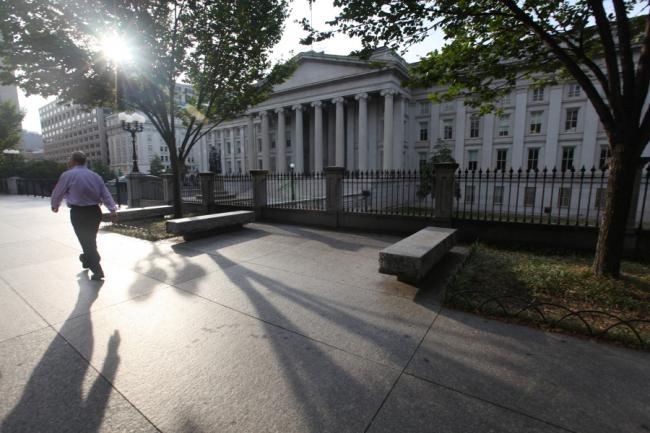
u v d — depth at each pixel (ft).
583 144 87.10
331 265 18.16
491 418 6.81
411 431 6.48
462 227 24.29
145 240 24.97
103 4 24.57
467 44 20.06
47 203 54.75
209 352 9.37
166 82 31.45
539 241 21.54
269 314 11.89
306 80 116.37
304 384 7.93
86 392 7.65
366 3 15.33
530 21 15.19
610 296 12.55
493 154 100.53
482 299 12.73
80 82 28.53
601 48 19.33
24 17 23.75
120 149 290.35
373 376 8.24
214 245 23.18
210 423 6.72
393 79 101.50
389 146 101.35
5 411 7.01
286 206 34.94
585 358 8.98
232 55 31.01
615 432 6.44
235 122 175.01
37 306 12.59
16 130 100.73
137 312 12.05
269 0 29.37
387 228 27.22
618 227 14.30
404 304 12.75
